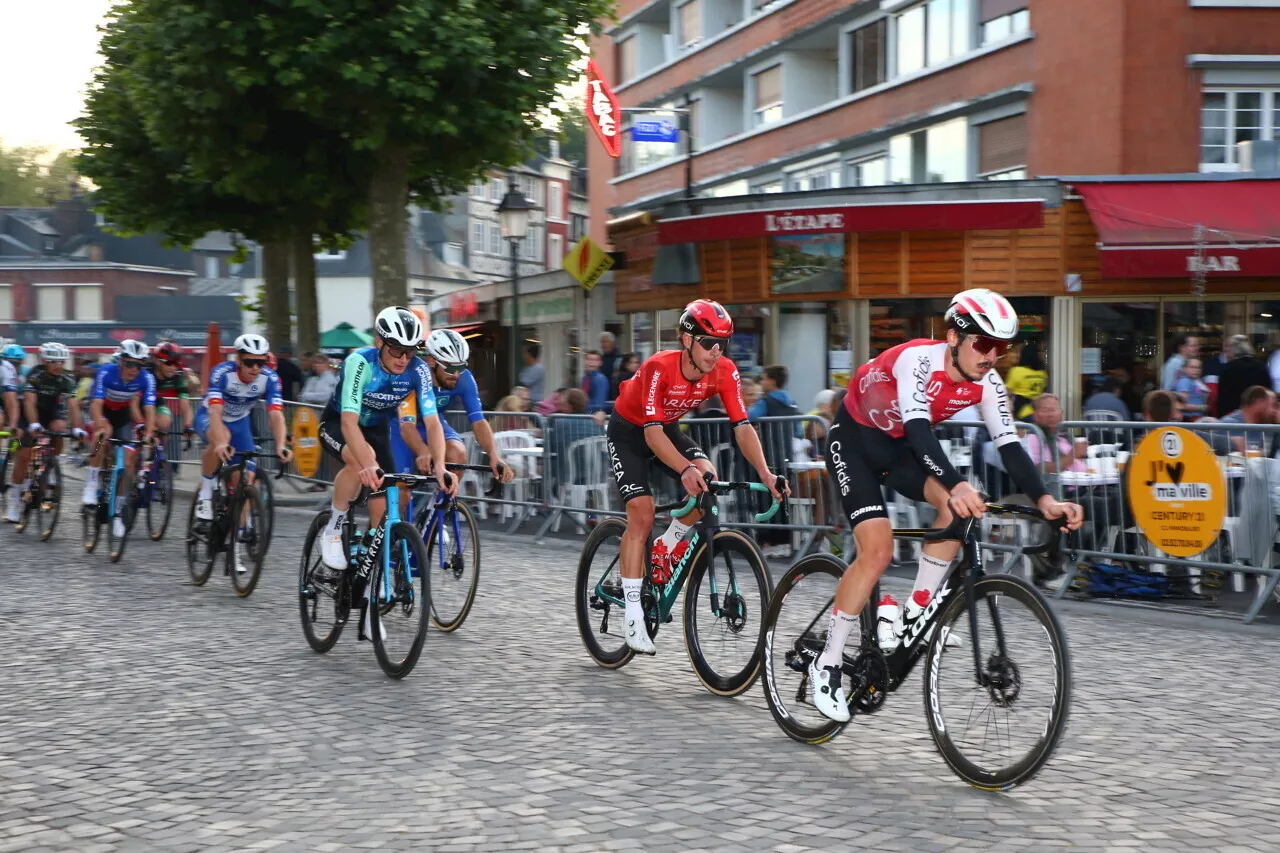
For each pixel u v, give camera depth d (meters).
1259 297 16.48
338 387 6.19
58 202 64.69
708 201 17.66
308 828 3.74
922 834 3.62
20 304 59.28
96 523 10.25
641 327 21.31
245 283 56.91
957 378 4.14
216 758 4.54
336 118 15.09
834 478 4.58
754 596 5.18
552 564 9.64
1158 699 5.32
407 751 4.58
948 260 16.36
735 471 9.73
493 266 60.81
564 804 3.92
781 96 26.02
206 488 8.53
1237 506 7.22
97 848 3.61
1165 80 16.16
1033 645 3.89
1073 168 17.16
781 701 4.81
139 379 10.23
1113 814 3.80
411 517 7.29
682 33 30.09
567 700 5.36
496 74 15.14
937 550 4.34
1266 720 4.98
